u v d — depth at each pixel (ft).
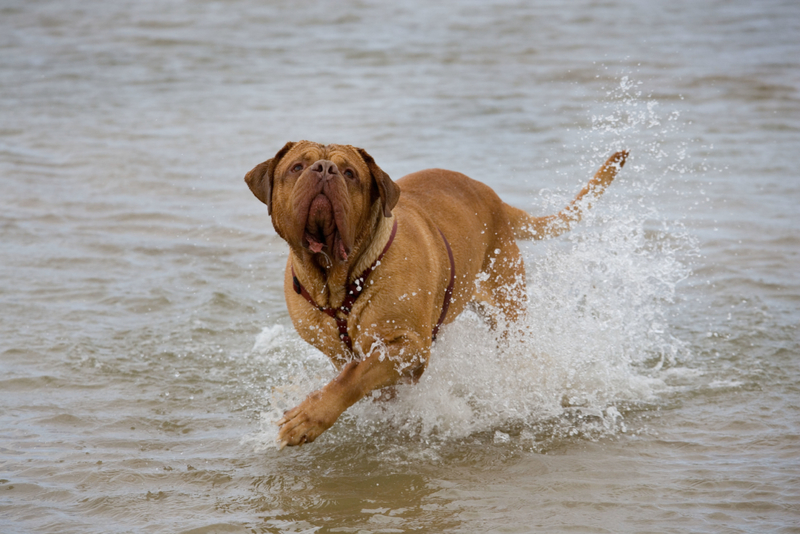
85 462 22.94
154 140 68.13
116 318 34.71
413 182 28.60
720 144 67.21
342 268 23.36
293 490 21.93
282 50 112.27
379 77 96.27
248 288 39.32
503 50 110.63
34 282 38.29
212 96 86.38
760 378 29.37
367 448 24.85
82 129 71.67
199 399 27.89
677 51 107.86
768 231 46.93
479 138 69.46
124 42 117.08
